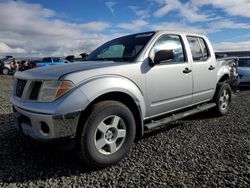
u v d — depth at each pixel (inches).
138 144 164.1
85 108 120.6
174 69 168.7
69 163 135.6
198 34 206.5
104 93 126.7
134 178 118.9
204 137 177.2
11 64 1061.1
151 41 161.0
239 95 383.2
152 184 113.1
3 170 127.6
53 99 118.3
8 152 150.0
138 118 147.4
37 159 140.6
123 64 141.8
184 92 179.0
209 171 124.4
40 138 122.0
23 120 136.1
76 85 121.3
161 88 159.0
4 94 425.7
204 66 200.7
